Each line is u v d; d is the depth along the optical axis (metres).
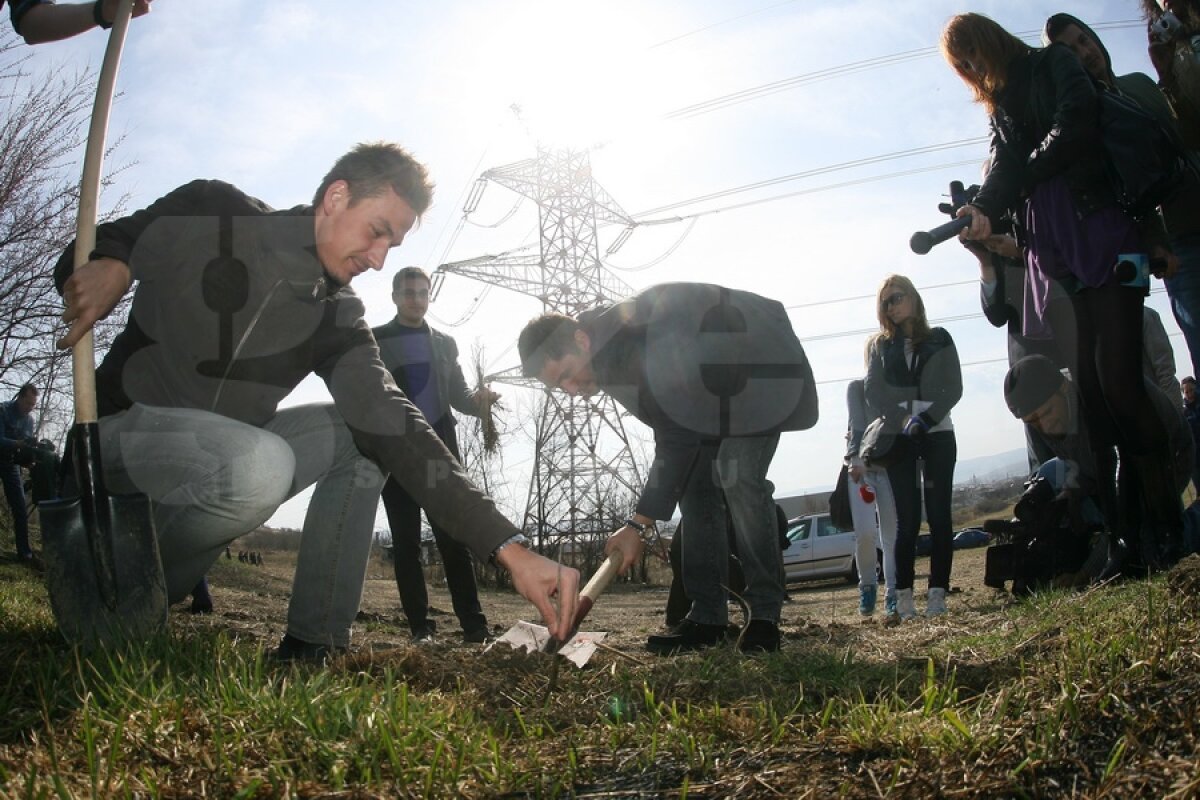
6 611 3.08
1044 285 3.76
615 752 1.96
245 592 9.41
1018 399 4.71
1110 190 3.47
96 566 2.37
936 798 1.62
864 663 2.84
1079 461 4.82
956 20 3.82
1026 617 3.54
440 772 1.74
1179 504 3.64
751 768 1.83
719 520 4.15
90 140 2.51
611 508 23.30
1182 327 3.93
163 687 1.97
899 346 5.46
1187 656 2.02
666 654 3.91
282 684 2.18
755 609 3.91
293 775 1.68
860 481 6.09
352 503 3.01
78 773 1.66
